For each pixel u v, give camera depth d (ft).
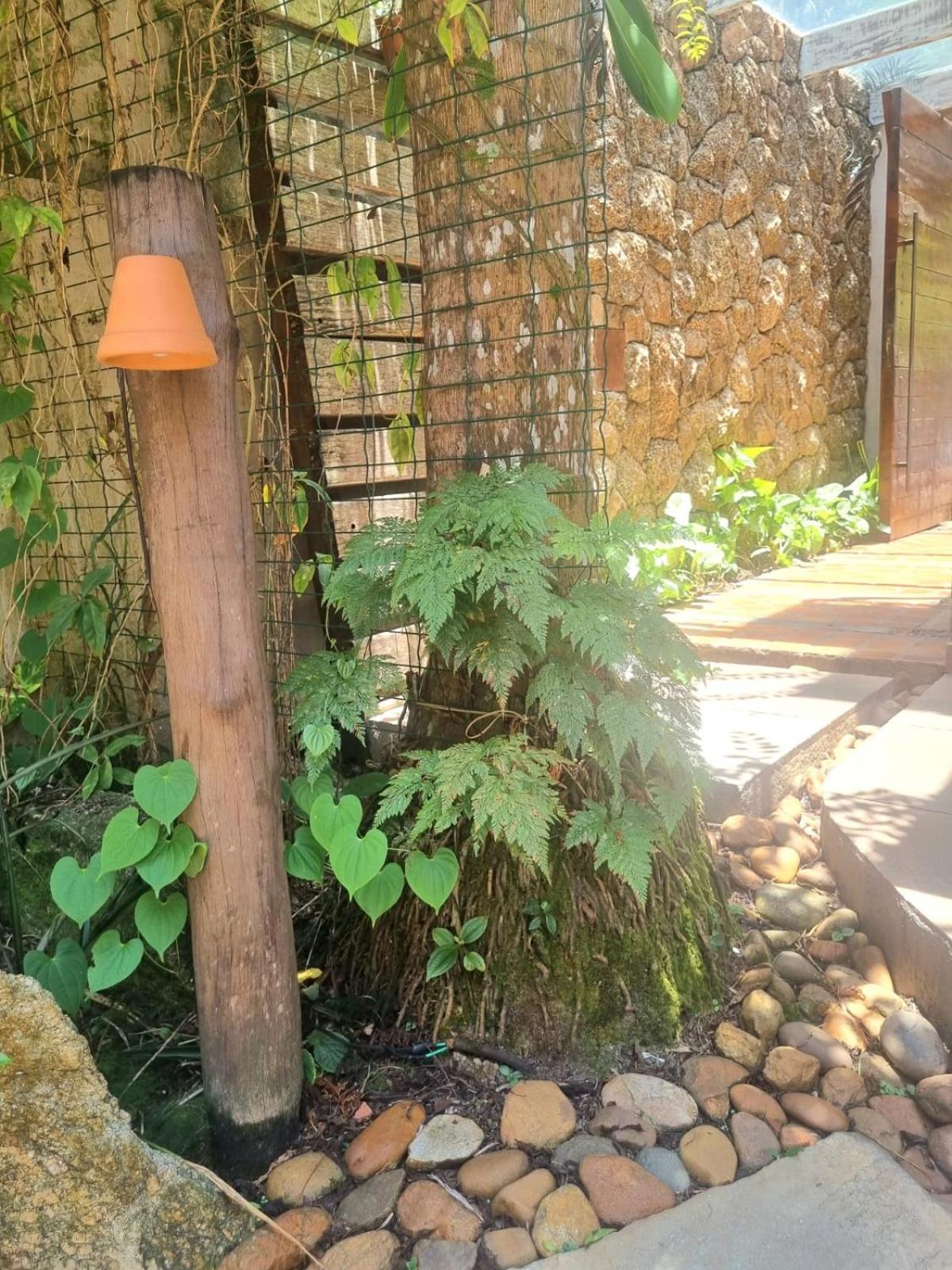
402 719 8.07
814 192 24.52
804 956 7.80
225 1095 5.97
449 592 6.01
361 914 7.63
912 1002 7.17
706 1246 5.29
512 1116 6.14
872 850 7.94
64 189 8.79
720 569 19.98
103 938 6.07
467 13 6.28
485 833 6.31
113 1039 7.02
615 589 6.81
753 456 21.67
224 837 5.73
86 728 9.70
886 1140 6.01
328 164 11.19
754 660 14.29
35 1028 5.19
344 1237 5.55
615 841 6.50
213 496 5.55
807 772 10.75
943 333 27.58
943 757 9.87
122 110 8.45
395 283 9.00
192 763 5.72
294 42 10.41
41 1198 5.17
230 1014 5.86
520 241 6.93
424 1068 6.70
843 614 16.46
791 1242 5.29
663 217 18.57
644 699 6.81
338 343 10.20
